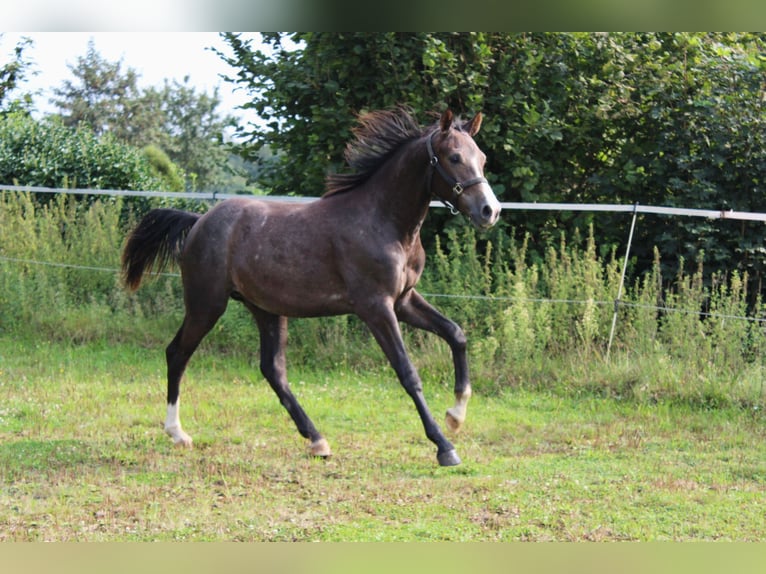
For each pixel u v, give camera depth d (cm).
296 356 1017
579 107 1099
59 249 1202
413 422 798
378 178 673
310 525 541
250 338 1042
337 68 1061
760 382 832
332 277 675
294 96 1086
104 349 1068
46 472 645
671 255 1067
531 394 884
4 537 517
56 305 1141
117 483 625
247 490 611
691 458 691
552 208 965
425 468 663
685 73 1066
